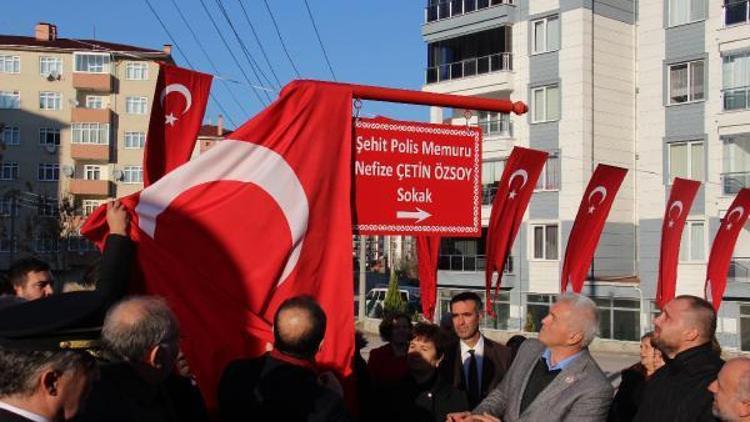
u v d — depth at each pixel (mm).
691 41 28344
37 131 57406
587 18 30500
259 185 4590
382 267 83188
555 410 4352
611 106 30984
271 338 4449
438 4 34938
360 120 5004
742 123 26844
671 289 10750
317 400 3693
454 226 5254
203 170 4516
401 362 6055
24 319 2842
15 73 57469
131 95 58156
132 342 3115
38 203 56125
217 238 4453
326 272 4711
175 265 4332
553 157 31094
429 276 6918
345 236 4766
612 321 29578
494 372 6215
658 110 29125
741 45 27000
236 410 3770
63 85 57688
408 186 5121
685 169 28516
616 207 30891
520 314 31703
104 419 2988
